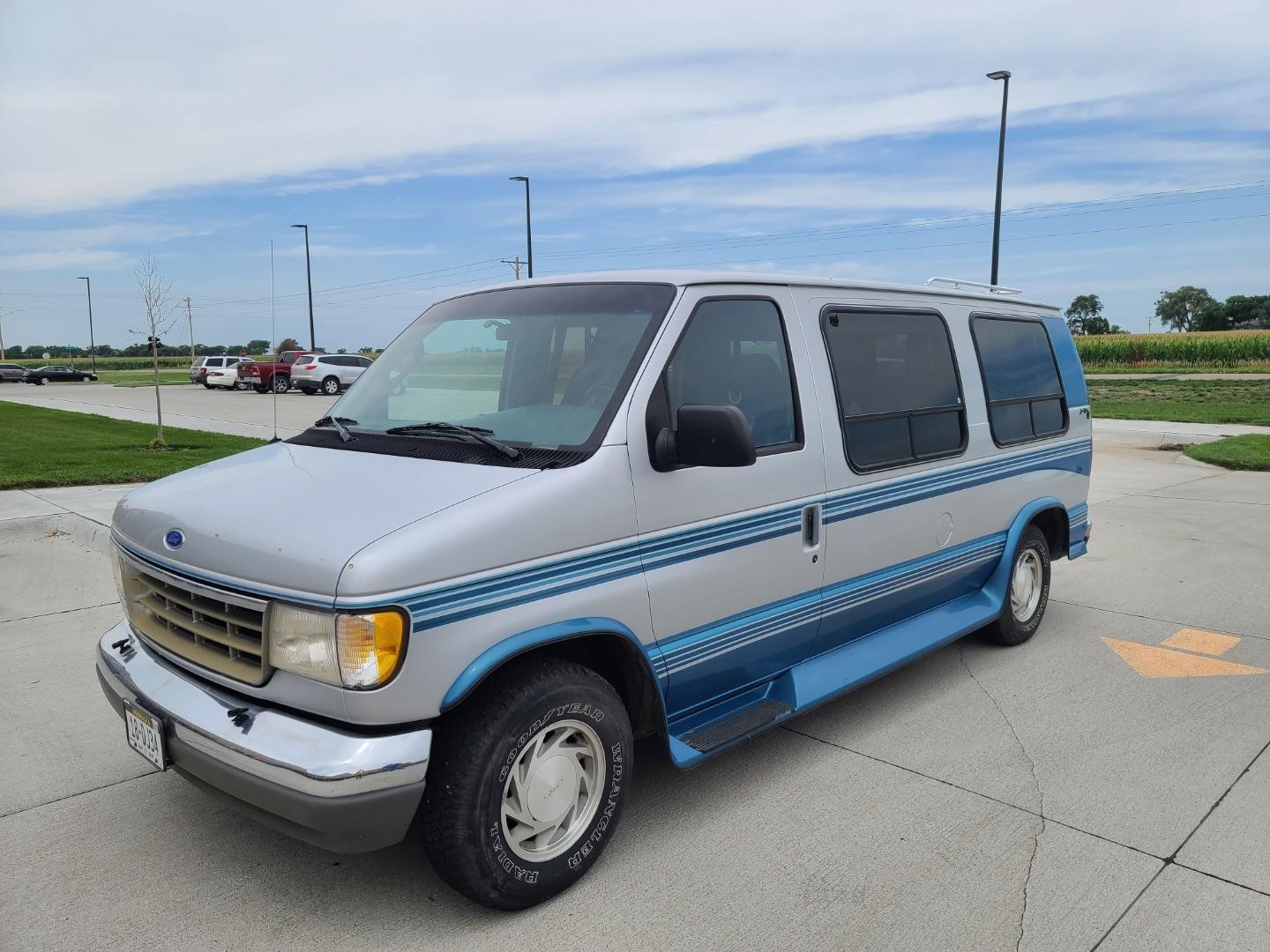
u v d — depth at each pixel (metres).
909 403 4.68
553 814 3.07
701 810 3.75
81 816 3.67
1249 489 11.70
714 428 3.10
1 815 3.67
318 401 31.98
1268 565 7.86
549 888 3.08
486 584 2.83
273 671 2.81
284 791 2.64
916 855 3.42
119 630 3.59
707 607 3.57
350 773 2.60
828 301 4.30
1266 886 3.23
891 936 2.96
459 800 2.82
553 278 4.12
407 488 3.04
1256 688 5.11
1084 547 6.46
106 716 4.62
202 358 45.62
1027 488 5.67
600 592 3.15
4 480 10.62
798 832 3.58
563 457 3.16
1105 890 3.21
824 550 4.10
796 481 3.93
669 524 3.39
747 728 3.71
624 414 3.28
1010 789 3.94
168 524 3.18
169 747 2.98
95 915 3.04
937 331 5.00
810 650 4.22
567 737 3.12
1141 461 14.58
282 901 3.13
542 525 2.97
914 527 4.68
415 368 3.97
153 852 3.42
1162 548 8.51
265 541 2.83
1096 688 5.12
